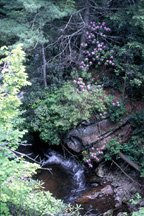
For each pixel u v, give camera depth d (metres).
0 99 3.31
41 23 6.87
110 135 7.19
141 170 6.24
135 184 6.48
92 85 7.66
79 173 7.08
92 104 7.10
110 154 6.83
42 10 6.85
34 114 7.40
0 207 3.01
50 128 7.18
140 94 7.89
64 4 7.37
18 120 3.99
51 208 4.10
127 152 7.05
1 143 3.11
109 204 5.92
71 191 6.41
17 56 3.44
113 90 7.93
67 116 6.78
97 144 6.97
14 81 3.48
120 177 6.77
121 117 7.38
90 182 6.75
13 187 2.82
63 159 7.57
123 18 7.77
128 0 8.05
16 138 3.29
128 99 7.82
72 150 7.25
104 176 6.87
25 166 2.91
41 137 7.41
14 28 6.84
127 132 7.33
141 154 6.82
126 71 7.35
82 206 5.82
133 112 7.57
